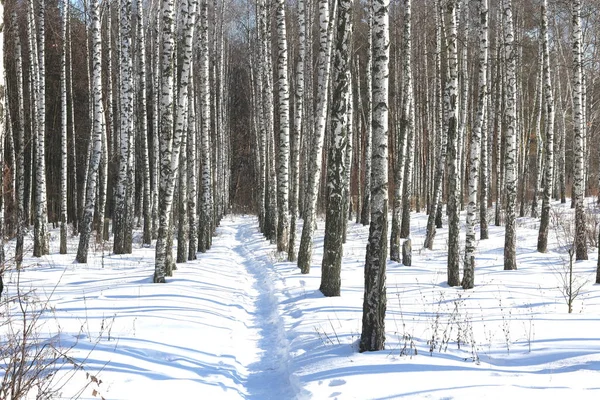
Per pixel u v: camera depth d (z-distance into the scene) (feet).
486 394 14.65
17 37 54.60
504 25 43.62
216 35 94.99
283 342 24.30
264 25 69.87
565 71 93.91
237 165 173.06
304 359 20.62
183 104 37.47
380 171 20.40
